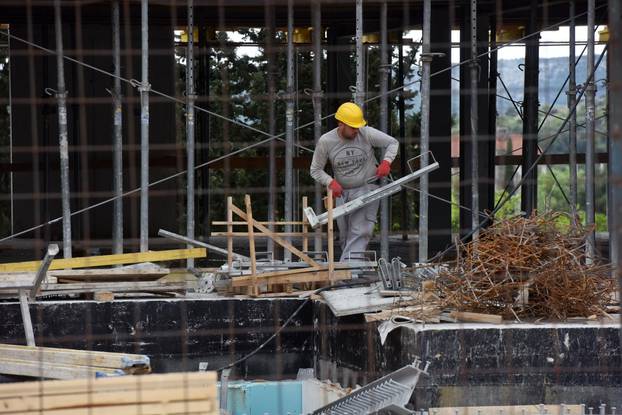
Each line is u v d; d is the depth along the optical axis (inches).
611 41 437.4
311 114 1684.3
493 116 1342.3
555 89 1530.5
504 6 1251.8
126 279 919.0
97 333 861.2
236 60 1684.3
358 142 965.2
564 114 1866.4
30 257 1384.1
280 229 1435.8
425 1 981.2
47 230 1379.2
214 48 1523.1
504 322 735.1
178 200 1628.9
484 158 1375.5
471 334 705.6
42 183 1531.7
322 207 1194.6
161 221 1585.9
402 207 1713.8
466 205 1311.5
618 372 717.9
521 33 1545.3
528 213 1186.0
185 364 873.5
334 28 1384.1
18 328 845.8
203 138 1432.1
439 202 1374.3
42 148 1387.8
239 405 786.2
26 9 1241.4
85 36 1472.7
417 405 699.4
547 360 713.6
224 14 1299.2
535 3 1156.5
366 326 781.3
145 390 536.1
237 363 850.8
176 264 1368.1
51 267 922.1
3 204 1724.9
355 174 971.9
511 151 1820.9
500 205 1034.7
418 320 732.7
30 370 722.2
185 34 1616.6
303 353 892.6
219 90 1683.1
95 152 1520.7
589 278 756.0
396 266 849.5
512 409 689.6
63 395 534.6
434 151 1362.0
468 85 1277.1
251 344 886.4
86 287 879.7
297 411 796.6
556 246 755.4
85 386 535.8
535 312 760.3
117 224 1019.9
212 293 928.9
